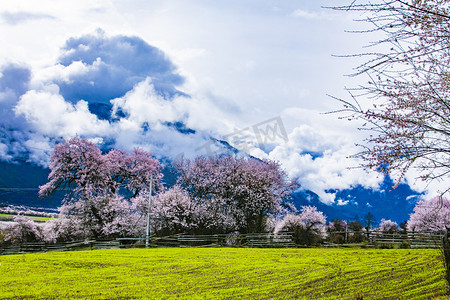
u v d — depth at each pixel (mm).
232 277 14734
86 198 40750
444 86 6000
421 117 6094
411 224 38875
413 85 6121
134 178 46688
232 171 44906
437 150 5852
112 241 35969
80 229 39625
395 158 6043
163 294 12180
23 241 39375
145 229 41156
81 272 16531
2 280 14773
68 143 42719
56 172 42344
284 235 32469
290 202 45688
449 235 9148
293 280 13742
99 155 43531
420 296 9805
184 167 46531
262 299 11266
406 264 15625
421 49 5727
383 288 11445
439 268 13547
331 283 12867
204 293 12219
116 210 39938
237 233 41406
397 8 5484
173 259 20141
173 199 40844
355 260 18125
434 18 5387
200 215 41312
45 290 12914
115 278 15016
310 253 22219
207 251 24594
